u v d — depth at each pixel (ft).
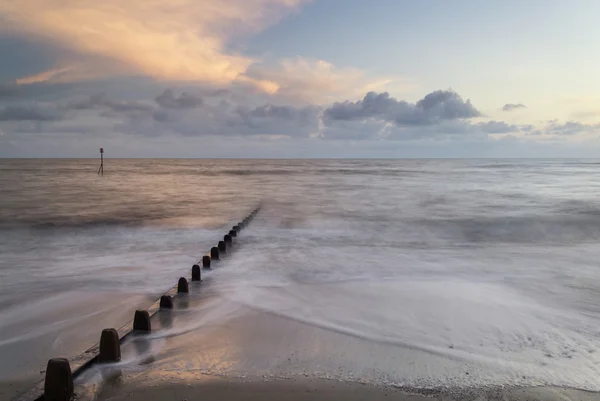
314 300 27.73
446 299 28.09
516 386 16.90
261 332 22.18
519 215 70.38
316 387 16.56
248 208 81.61
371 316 24.77
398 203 89.66
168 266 37.96
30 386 16.92
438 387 16.71
